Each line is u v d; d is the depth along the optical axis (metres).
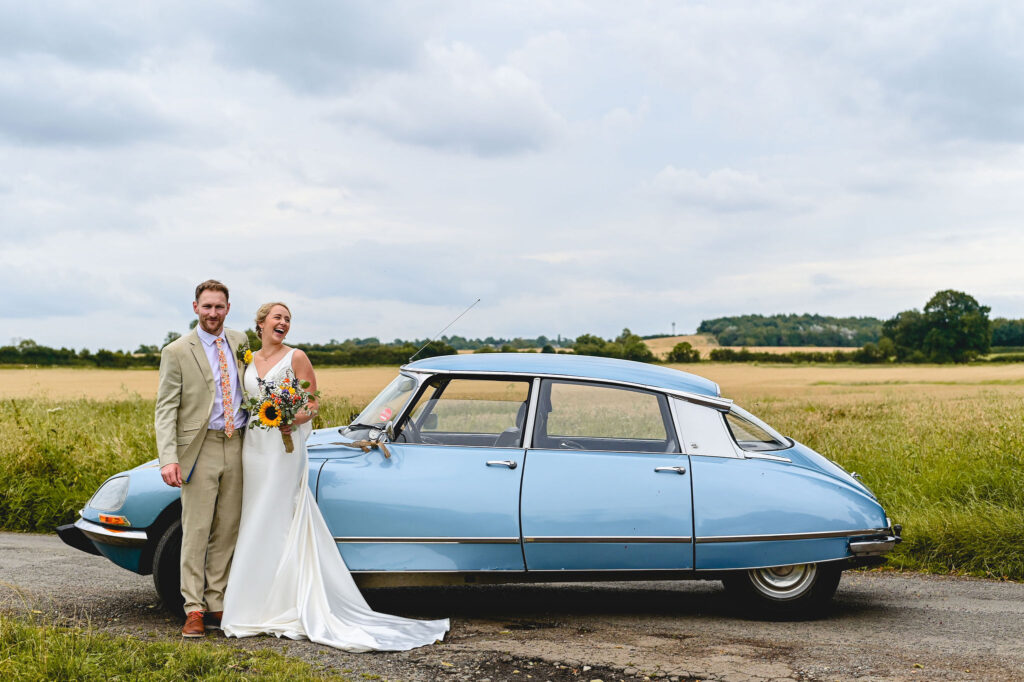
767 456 5.64
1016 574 7.36
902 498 9.18
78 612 5.61
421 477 5.34
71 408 14.94
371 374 44.72
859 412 19.73
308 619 5.01
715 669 4.57
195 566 5.05
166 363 5.04
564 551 5.30
